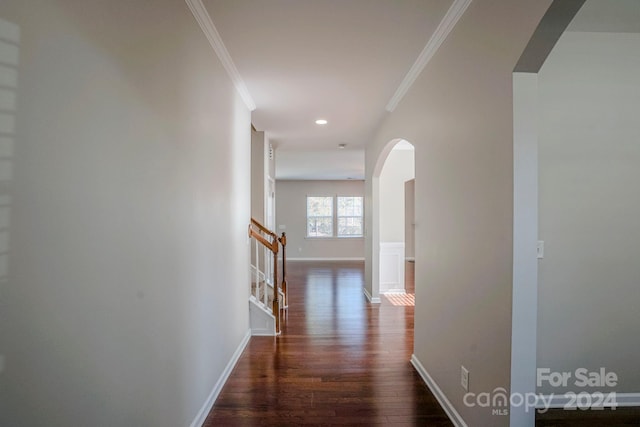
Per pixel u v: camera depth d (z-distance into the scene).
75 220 0.96
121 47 1.18
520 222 1.39
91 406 1.03
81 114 0.98
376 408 2.21
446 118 2.11
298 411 2.17
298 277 7.38
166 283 1.55
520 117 1.39
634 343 2.23
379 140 4.36
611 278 2.22
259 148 4.71
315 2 1.83
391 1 1.82
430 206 2.42
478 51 1.69
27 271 0.81
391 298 5.35
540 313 2.22
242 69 2.68
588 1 1.84
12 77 0.77
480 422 1.70
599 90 2.23
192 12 1.85
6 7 0.75
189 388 1.84
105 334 1.10
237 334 2.96
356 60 2.54
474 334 1.76
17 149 0.78
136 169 1.28
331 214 10.63
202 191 2.04
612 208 2.23
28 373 0.82
